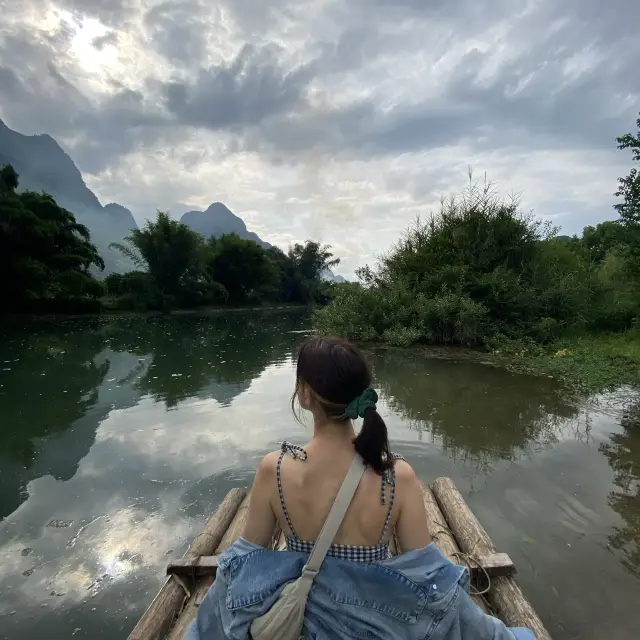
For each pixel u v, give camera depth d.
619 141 11.62
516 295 14.32
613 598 3.16
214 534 3.44
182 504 4.45
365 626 1.38
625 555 3.62
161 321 28.12
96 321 26.83
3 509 4.41
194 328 23.64
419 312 14.54
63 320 26.86
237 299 47.25
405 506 1.46
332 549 1.41
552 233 16.58
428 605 1.41
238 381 9.82
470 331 13.83
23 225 25.86
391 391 8.64
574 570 3.44
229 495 4.09
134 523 4.14
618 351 11.44
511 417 6.99
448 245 16.55
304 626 1.41
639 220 12.17
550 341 13.62
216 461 5.43
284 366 11.68
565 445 5.87
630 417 6.96
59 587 3.35
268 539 1.55
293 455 1.50
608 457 5.48
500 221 15.91
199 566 2.95
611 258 17.16
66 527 4.09
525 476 4.98
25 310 26.73
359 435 1.45
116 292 35.47
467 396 8.23
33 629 2.97
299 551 1.46
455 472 5.09
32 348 15.24
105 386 9.45
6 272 25.53
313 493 1.44
